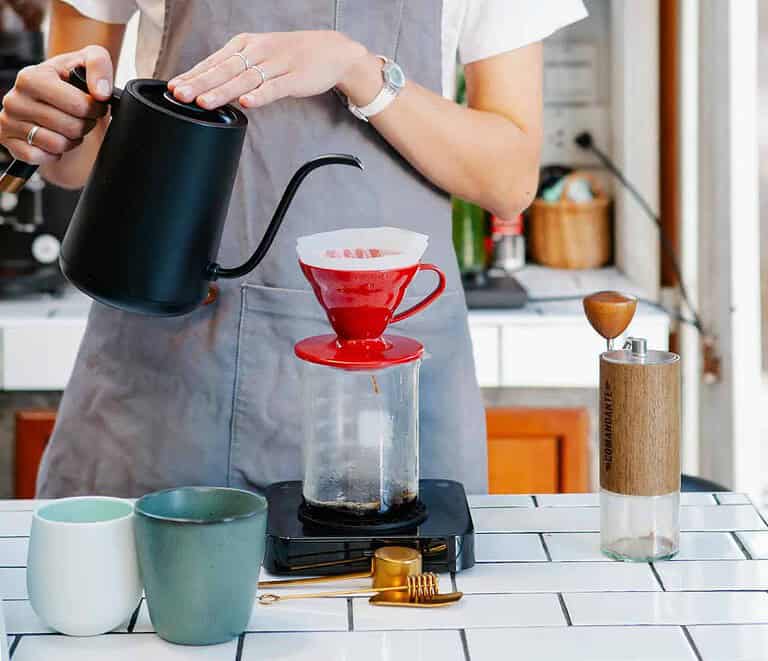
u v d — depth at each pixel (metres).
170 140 1.15
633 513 1.17
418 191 1.48
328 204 1.44
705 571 1.15
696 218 2.64
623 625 1.04
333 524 1.16
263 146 1.43
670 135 2.74
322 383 1.17
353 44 1.33
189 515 1.05
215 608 0.99
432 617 1.06
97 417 1.50
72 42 1.57
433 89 1.49
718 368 2.53
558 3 1.51
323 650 1.00
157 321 1.46
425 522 1.18
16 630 1.04
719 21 2.40
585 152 2.98
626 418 1.15
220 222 1.21
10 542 1.23
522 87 1.51
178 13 1.46
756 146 2.38
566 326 2.42
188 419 1.46
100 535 1.00
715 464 2.58
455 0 1.50
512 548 1.21
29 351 2.41
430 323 1.48
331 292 1.12
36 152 1.30
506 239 2.86
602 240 2.87
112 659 0.98
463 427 1.51
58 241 2.61
